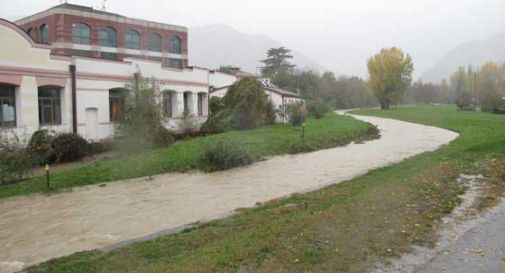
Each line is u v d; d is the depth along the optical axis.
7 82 22.23
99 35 45.81
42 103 24.48
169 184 16.28
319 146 27.09
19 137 22.50
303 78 86.75
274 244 7.24
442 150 22.30
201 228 9.48
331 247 7.02
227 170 19.16
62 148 22.59
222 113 34.31
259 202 12.64
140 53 50.06
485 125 40.56
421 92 119.38
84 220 11.45
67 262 7.71
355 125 41.59
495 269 6.20
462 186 12.23
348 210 9.35
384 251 6.87
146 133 25.08
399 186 12.12
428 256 6.71
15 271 7.86
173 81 34.53
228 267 6.35
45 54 24.19
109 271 6.89
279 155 23.67
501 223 8.53
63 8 42.78
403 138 33.06
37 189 15.48
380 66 88.56
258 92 35.41
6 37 22.12
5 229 10.82
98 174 17.64
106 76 28.09
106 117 28.17
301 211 10.08
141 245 8.29
